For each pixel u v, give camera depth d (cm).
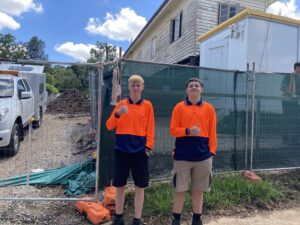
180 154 405
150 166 559
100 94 501
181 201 416
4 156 786
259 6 1459
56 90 682
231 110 614
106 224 434
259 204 511
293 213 494
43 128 1162
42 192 543
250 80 622
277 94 644
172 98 562
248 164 631
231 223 455
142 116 409
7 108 758
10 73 905
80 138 970
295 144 661
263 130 638
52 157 788
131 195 509
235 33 940
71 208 482
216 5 1396
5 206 479
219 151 609
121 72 517
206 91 590
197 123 401
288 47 943
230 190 534
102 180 523
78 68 627
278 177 631
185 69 571
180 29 1602
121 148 407
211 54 1090
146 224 438
